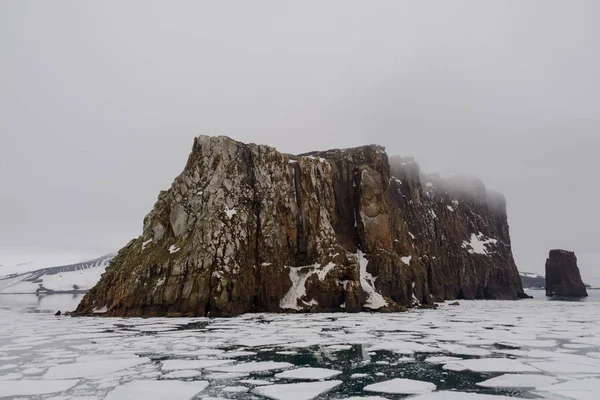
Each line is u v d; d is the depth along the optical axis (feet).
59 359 61.57
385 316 128.26
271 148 167.32
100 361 59.82
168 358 62.39
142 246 151.43
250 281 143.43
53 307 236.22
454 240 280.10
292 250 155.53
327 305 143.54
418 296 174.29
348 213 174.81
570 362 58.34
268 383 48.01
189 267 135.03
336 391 44.70
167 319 119.24
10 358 62.39
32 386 46.11
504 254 314.96
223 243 139.95
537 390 44.24
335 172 178.29
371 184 174.40
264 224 154.20
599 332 90.27
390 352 67.41
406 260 181.88
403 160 272.31
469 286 272.92
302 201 162.30
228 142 162.09
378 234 168.04
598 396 40.88
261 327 98.37
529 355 63.72
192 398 41.65
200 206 150.20
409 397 42.06
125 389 44.73
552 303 224.74
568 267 351.67
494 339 79.87
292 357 63.72
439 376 51.55
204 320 115.75
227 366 57.00
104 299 147.02
